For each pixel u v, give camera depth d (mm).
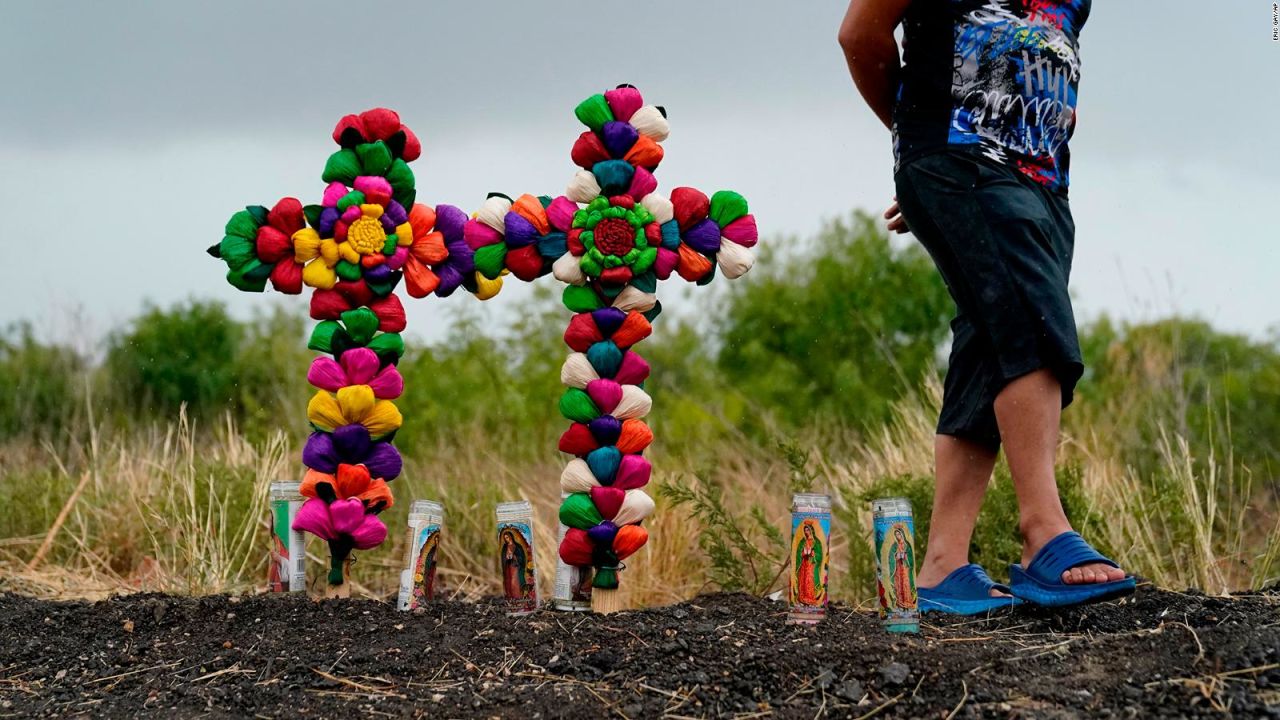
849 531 4246
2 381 8320
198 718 2582
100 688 2850
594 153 3340
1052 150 3225
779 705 2529
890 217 3715
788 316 8648
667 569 4406
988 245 3064
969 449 3338
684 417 7344
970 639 2869
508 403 7426
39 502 5254
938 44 3199
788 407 8023
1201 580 4141
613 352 3301
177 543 4438
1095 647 2732
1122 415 6277
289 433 6812
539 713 2518
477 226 3369
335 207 3391
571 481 3271
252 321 9875
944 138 3164
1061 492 4230
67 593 4324
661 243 3355
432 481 5699
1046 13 3189
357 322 3379
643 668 2744
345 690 2723
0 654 3086
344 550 3441
